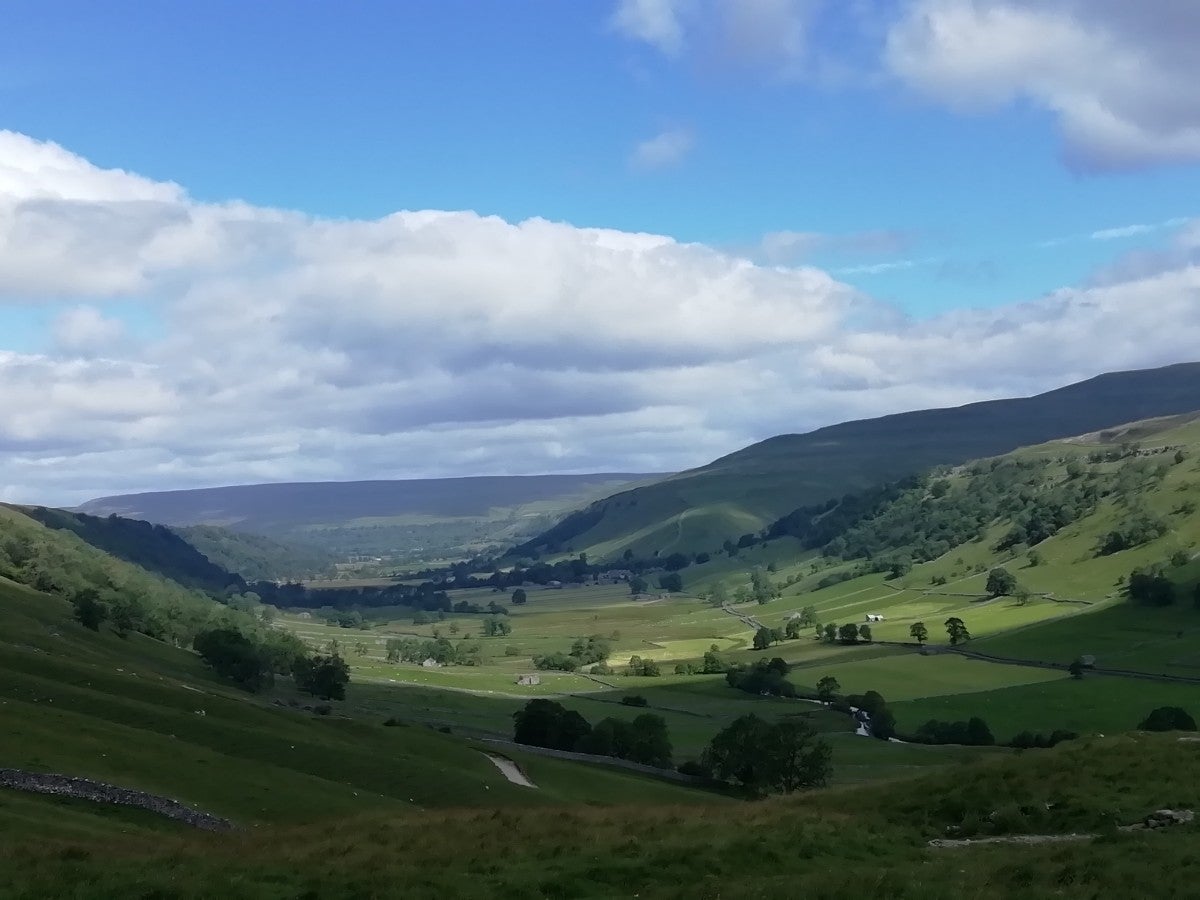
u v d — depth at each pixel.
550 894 30.20
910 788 48.56
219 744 79.81
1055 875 30.25
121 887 28.86
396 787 76.88
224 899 28.42
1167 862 30.86
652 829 40.44
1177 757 46.69
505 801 76.62
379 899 28.70
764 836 37.34
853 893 28.88
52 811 47.25
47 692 83.62
